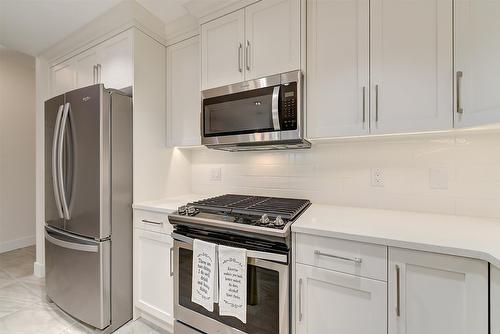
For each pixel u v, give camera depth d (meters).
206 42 1.77
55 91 2.45
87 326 1.76
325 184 1.76
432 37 1.17
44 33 2.12
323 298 1.14
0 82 3.22
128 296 1.83
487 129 1.19
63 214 1.85
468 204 1.36
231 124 1.65
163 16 1.95
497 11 0.91
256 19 1.58
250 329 1.29
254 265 1.26
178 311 1.54
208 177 2.29
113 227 1.73
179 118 2.06
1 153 3.23
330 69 1.41
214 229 1.34
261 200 1.74
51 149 1.98
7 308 1.98
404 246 0.96
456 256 0.89
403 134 1.33
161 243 1.71
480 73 0.99
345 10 1.37
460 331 0.89
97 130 1.67
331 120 1.41
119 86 1.94
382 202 1.58
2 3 1.73
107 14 1.87
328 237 1.11
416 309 0.96
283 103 1.47
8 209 3.29
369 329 1.04
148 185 1.98
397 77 1.24
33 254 3.15
